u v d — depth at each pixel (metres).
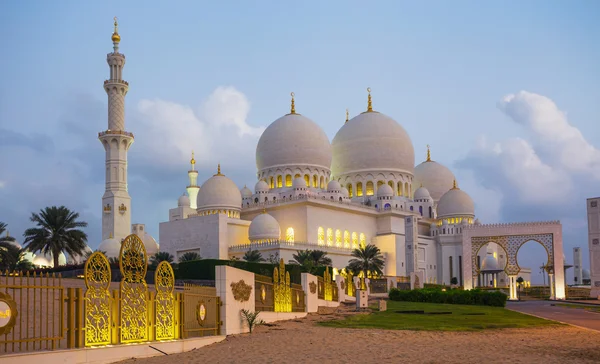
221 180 128.25
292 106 143.88
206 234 117.69
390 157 145.88
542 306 71.75
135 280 25.00
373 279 102.56
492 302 71.06
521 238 99.25
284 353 25.47
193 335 29.09
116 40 123.00
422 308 62.34
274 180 134.88
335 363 22.62
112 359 22.81
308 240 118.62
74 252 94.25
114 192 117.12
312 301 53.38
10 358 19.28
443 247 147.50
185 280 70.75
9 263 89.12
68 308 21.94
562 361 23.09
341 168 148.25
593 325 41.19
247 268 77.38
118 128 119.69
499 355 24.75
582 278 192.12
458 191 155.00
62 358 20.83
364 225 133.12
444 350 26.36
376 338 31.45
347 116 163.12
